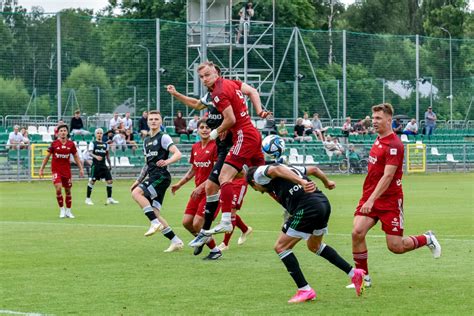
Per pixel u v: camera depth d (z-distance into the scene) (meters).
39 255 15.45
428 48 54.19
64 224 21.38
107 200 28.44
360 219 11.96
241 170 14.31
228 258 14.99
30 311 10.46
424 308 10.58
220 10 49.88
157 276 13.04
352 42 52.28
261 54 51.06
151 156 15.95
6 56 44.94
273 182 11.20
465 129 54.88
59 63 44.16
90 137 42.88
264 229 20.03
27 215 24.08
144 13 65.69
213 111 14.58
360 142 48.22
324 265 14.04
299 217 10.98
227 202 14.27
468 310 10.45
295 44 49.88
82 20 46.06
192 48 48.91
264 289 11.92
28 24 45.00
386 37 52.97
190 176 16.33
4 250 16.17
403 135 50.41
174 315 10.23
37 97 45.38
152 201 15.98
